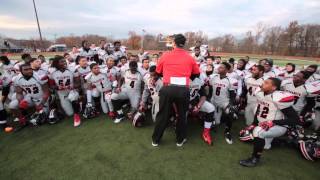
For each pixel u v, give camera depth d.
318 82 4.81
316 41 37.69
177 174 3.08
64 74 5.03
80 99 5.27
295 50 39.69
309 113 4.86
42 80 4.85
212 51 43.56
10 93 5.57
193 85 4.16
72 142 3.91
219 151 3.69
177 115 3.69
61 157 3.44
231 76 5.24
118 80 5.79
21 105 4.50
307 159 3.47
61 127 4.55
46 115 4.79
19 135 4.19
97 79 5.27
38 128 4.51
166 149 3.72
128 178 2.98
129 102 5.40
